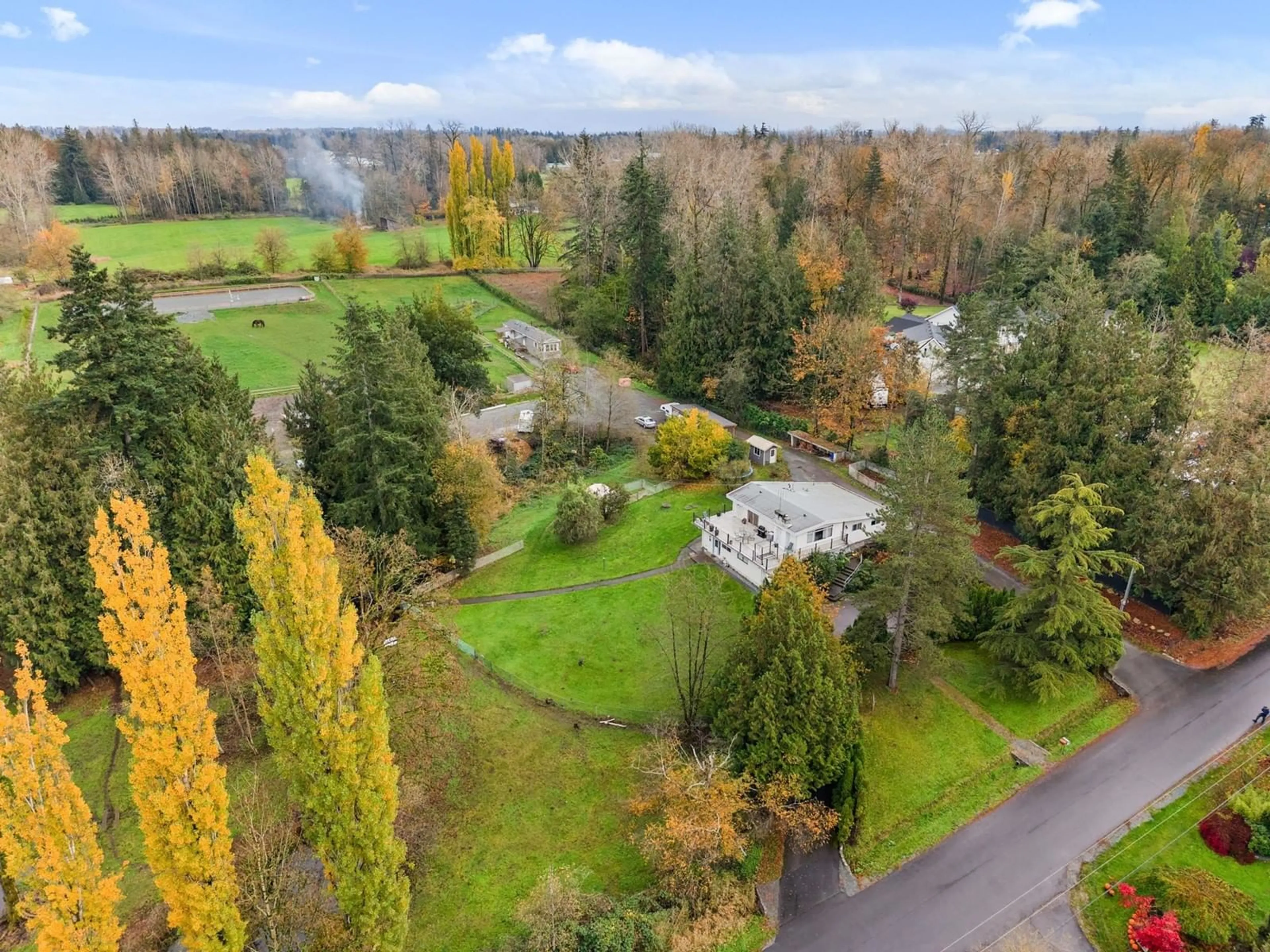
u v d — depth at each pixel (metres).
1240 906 26.84
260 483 19.42
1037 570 35.88
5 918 26.59
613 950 25.59
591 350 93.75
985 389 53.41
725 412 75.75
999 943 27.19
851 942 27.30
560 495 61.94
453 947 26.97
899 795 32.91
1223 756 34.81
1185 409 44.62
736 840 28.05
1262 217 111.44
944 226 106.69
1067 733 36.47
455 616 46.47
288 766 21.98
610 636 44.16
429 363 63.41
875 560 48.00
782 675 30.17
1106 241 93.81
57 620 36.03
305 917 24.67
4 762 15.62
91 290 36.94
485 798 33.03
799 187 110.88
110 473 36.03
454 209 125.31
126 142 199.62
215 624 35.62
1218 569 39.62
